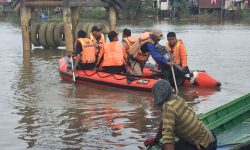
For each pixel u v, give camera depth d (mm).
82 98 11180
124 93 11773
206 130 5379
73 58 13711
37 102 10750
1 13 69375
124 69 12766
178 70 11836
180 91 11867
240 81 13461
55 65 17125
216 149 5973
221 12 64938
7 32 36688
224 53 21328
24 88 12484
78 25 23094
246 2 67625
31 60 18750
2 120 9180
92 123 8914
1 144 7727
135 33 35281
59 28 23281
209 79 12266
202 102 10703
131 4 61812
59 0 21594
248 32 36875
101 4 22328
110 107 10219
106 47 12742
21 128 8625
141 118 9258
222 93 11656
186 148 5312
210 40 28969
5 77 14328
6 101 10859
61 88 12461
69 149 7457
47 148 7508
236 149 5465
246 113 7988
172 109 5113
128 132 8320
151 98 11133
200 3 67188
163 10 65688
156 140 5867
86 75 12977
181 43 12250
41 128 8609
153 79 11820
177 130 5242
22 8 22125
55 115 9547
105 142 7770
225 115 7641
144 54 12148
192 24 51531
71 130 8469
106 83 12477
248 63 17656
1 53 21531
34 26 24031
